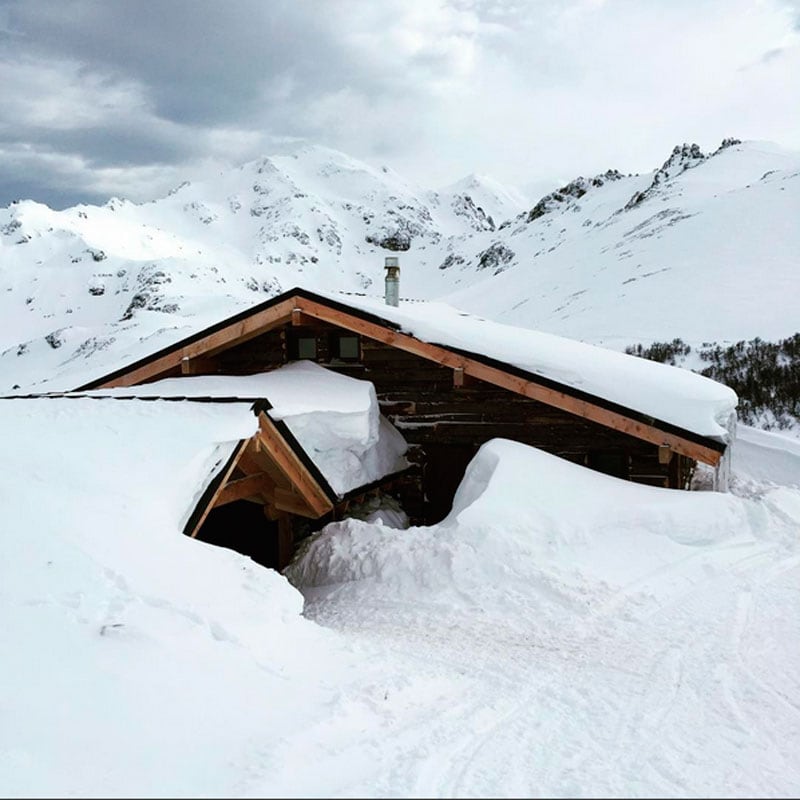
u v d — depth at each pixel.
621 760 3.95
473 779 3.55
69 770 3.22
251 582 5.91
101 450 6.99
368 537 9.07
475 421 11.87
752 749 4.23
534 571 7.60
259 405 8.16
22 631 4.23
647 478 10.88
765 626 6.49
